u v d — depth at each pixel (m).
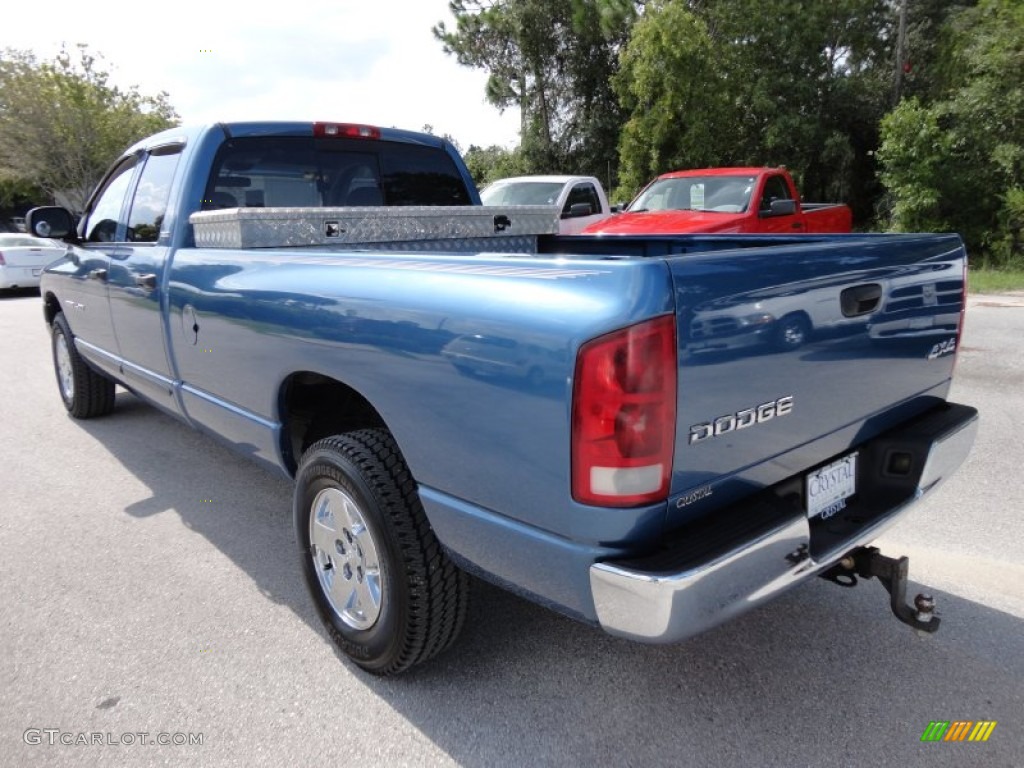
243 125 3.85
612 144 24.11
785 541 2.01
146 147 4.32
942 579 3.21
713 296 1.83
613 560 1.84
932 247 2.70
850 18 21.75
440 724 2.43
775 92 20.64
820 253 2.16
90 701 2.57
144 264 3.81
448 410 2.10
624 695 2.55
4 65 26.69
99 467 4.93
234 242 3.20
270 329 2.79
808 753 2.26
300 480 2.74
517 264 2.05
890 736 2.32
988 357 7.38
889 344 2.49
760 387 2.00
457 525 2.17
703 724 2.40
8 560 3.63
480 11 23.59
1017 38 13.62
